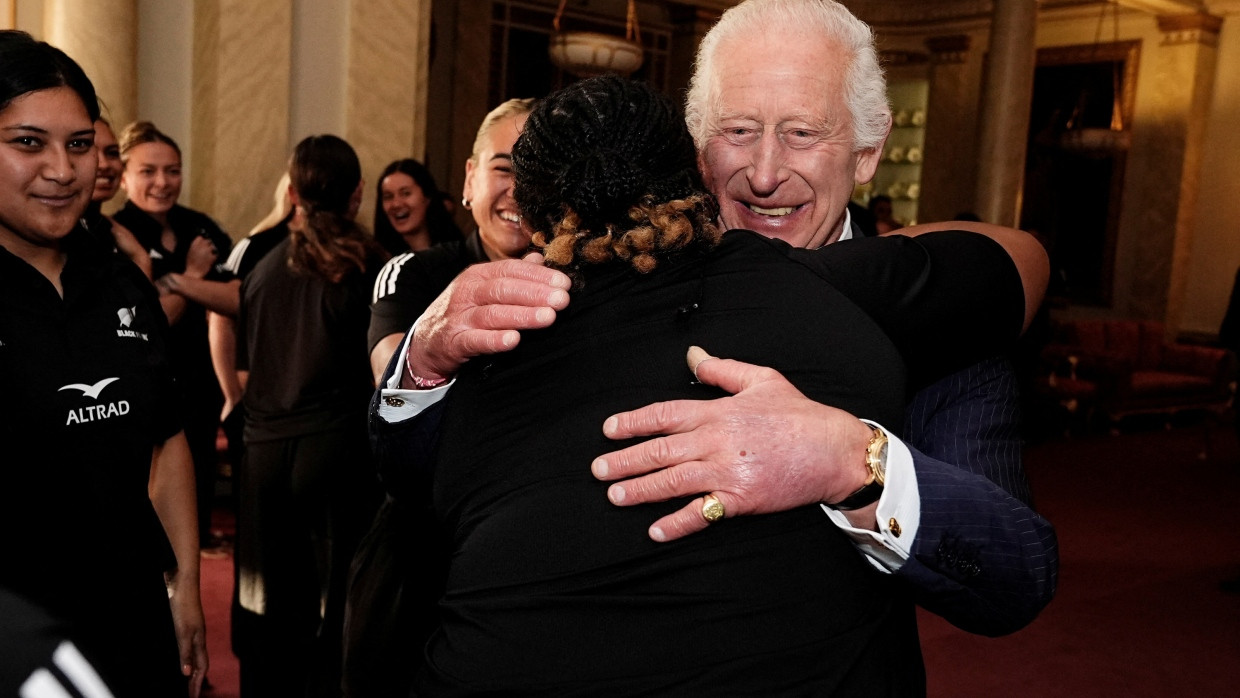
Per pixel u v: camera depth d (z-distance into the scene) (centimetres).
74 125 161
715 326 103
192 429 405
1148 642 427
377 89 522
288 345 289
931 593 106
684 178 109
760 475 95
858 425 100
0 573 155
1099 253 1188
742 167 137
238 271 374
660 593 96
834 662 96
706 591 95
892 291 107
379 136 525
